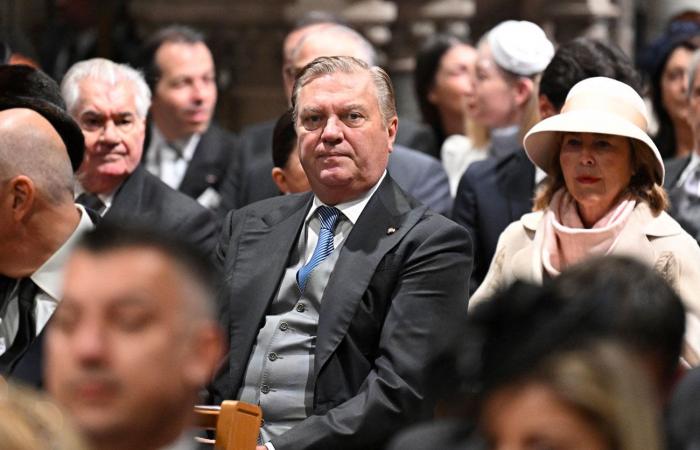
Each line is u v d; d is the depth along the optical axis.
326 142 13.69
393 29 32.41
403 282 13.45
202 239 17.08
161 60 22.91
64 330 7.30
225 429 11.04
